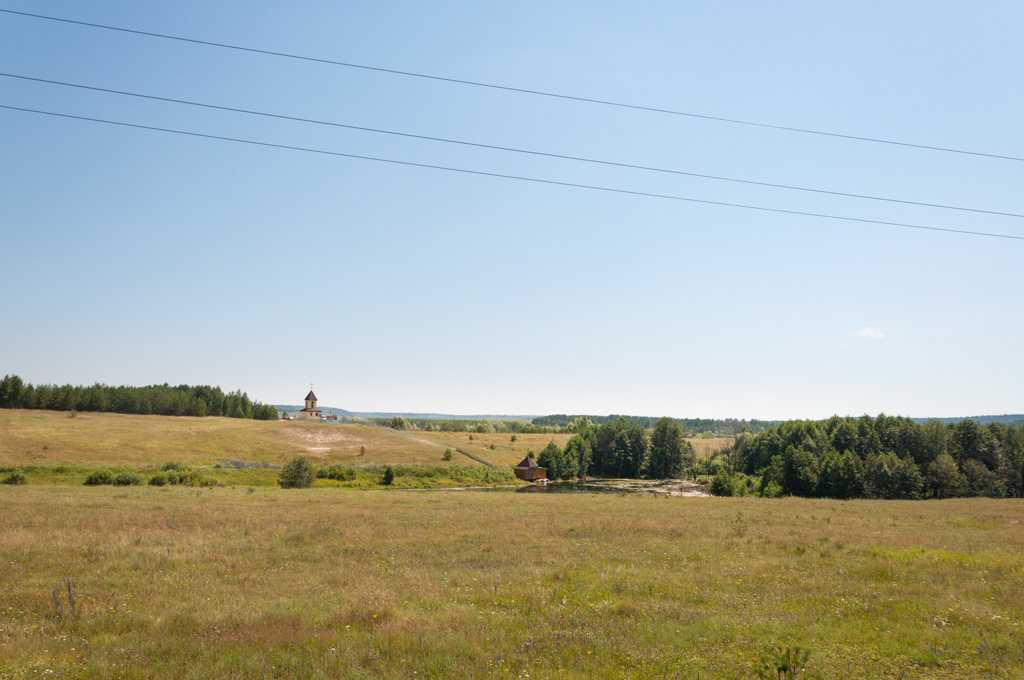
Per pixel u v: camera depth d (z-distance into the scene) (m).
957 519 33.50
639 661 9.79
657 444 125.25
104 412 135.38
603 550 22.23
